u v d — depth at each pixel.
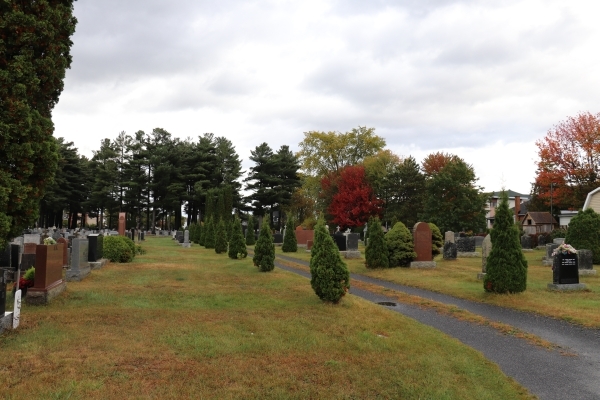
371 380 5.87
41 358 6.25
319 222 11.12
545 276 17.05
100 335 7.48
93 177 68.94
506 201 13.08
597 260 21.36
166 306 10.21
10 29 8.38
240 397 5.17
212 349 6.86
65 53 9.81
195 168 66.44
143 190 65.94
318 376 5.93
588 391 5.87
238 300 11.15
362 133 63.09
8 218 8.34
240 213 71.50
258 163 66.75
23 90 8.31
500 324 9.67
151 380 5.56
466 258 25.25
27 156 8.41
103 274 15.65
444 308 11.44
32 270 11.21
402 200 47.97
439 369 6.40
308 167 63.03
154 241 46.34
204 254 27.20
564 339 8.50
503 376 6.34
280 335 7.82
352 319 9.13
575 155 45.22
